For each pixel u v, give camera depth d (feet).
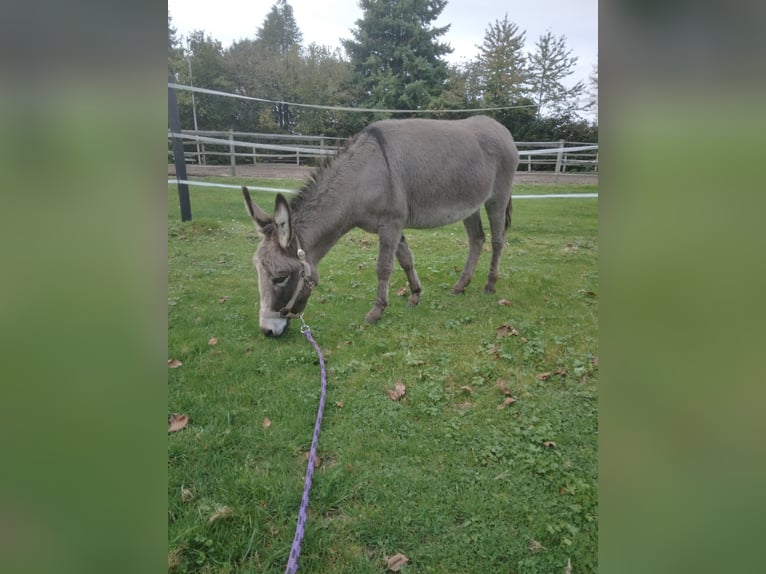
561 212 27.86
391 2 45.62
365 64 47.37
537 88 39.14
